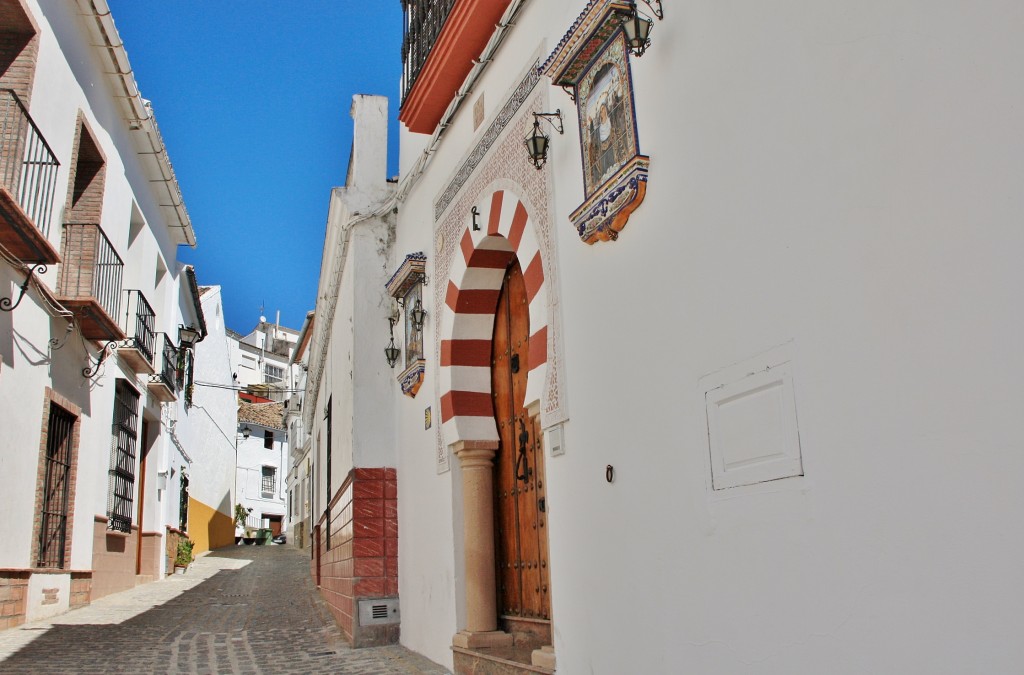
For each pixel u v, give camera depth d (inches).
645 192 153.3
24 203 323.0
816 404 108.1
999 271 84.3
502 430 260.4
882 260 98.9
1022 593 79.8
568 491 182.7
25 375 335.0
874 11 102.4
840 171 106.4
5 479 316.5
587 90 173.9
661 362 146.2
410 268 306.8
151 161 517.7
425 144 317.7
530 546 234.8
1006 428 82.4
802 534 109.3
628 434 156.9
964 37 90.0
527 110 215.8
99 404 446.9
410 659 283.0
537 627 228.4
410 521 316.8
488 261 255.8
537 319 202.8
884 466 96.7
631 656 152.7
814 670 105.9
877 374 98.6
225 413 1275.8
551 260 195.3
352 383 358.0
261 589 615.8
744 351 123.5
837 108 107.5
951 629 87.0
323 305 556.7
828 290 107.2
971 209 87.8
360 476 343.0
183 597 520.1
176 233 631.2
